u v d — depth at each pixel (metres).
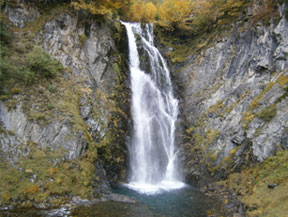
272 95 18.55
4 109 13.80
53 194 12.63
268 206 12.25
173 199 15.97
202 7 31.52
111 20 24.19
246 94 21.12
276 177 14.39
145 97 24.66
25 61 16.09
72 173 13.99
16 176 12.21
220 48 26.50
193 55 30.02
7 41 16.47
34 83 15.78
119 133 19.61
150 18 34.78
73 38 20.34
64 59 19.00
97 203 13.30
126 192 16.62
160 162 22.41
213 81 25.70
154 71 27.94
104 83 21.06
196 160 21.45
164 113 25.84
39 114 14.58
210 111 23.58
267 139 16.78
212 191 17.50
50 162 13.62
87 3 21.59
